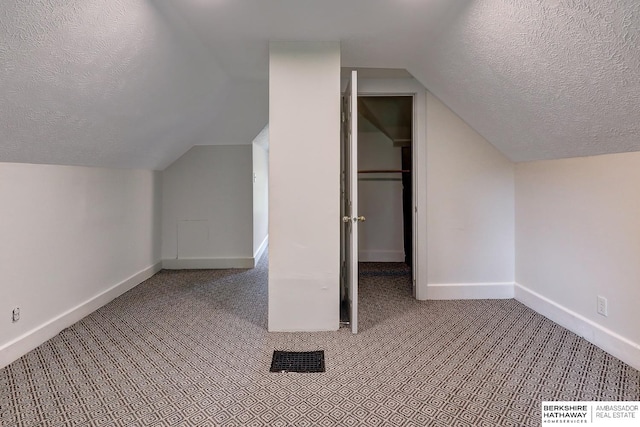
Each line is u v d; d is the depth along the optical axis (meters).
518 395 1.66
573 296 2.38
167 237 4.19
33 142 1.98
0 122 1.67
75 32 1.55
